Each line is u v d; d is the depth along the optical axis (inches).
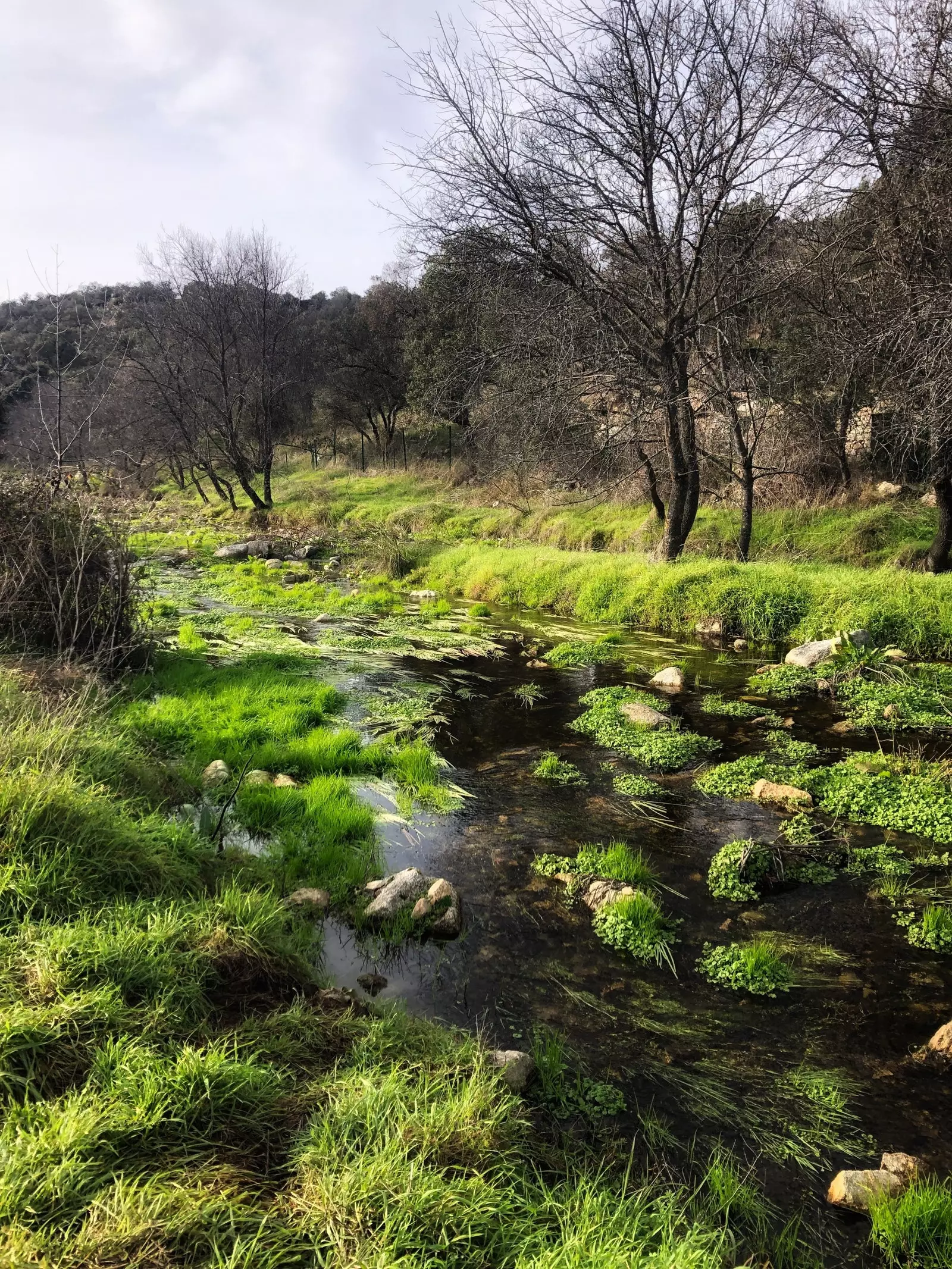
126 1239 78.8
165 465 1755.7
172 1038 115.8
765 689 389.4
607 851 225.0
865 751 300.8
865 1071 140.3
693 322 567.8
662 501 794.2
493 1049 139.6
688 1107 130.9
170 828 189.6
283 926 167.2
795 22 483.8
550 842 232.4
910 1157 118.0
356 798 253.4
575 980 166.1
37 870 142.8
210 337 1343.5
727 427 646.5
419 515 1077.1
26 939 124.5
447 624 569.9
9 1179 82.7
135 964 126.1
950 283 419.2
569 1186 108.1
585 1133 124.1
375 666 439.5
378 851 221.8
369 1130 101.5
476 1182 96.2
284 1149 99.7
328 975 164.4
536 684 412.8
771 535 673.0
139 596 445.1
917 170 453.4
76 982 117.8
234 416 1430.9
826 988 164.9
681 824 244.1
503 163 531.8
